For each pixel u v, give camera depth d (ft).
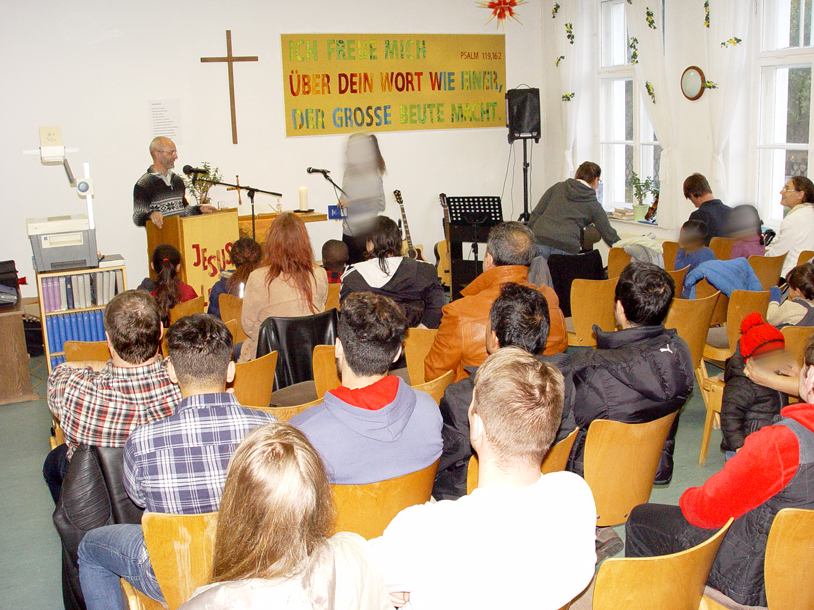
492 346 7.14
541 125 27.12
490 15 25.41
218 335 6.10
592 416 7.29
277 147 23.11
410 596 4.26
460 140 25.81
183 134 21.83
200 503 5.76
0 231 20.16
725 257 16.78
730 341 12.59
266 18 22.27
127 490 5.98
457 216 20.97
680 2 20.56
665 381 7.11
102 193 21.08
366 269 11.44
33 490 11.34
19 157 20.06
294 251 11.27
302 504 3.52
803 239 15.56
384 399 5.95
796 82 18.57
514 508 4.19
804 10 18.03
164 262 12.50
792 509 5.00
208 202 20.62
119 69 20.75
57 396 6.81
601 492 7.43
